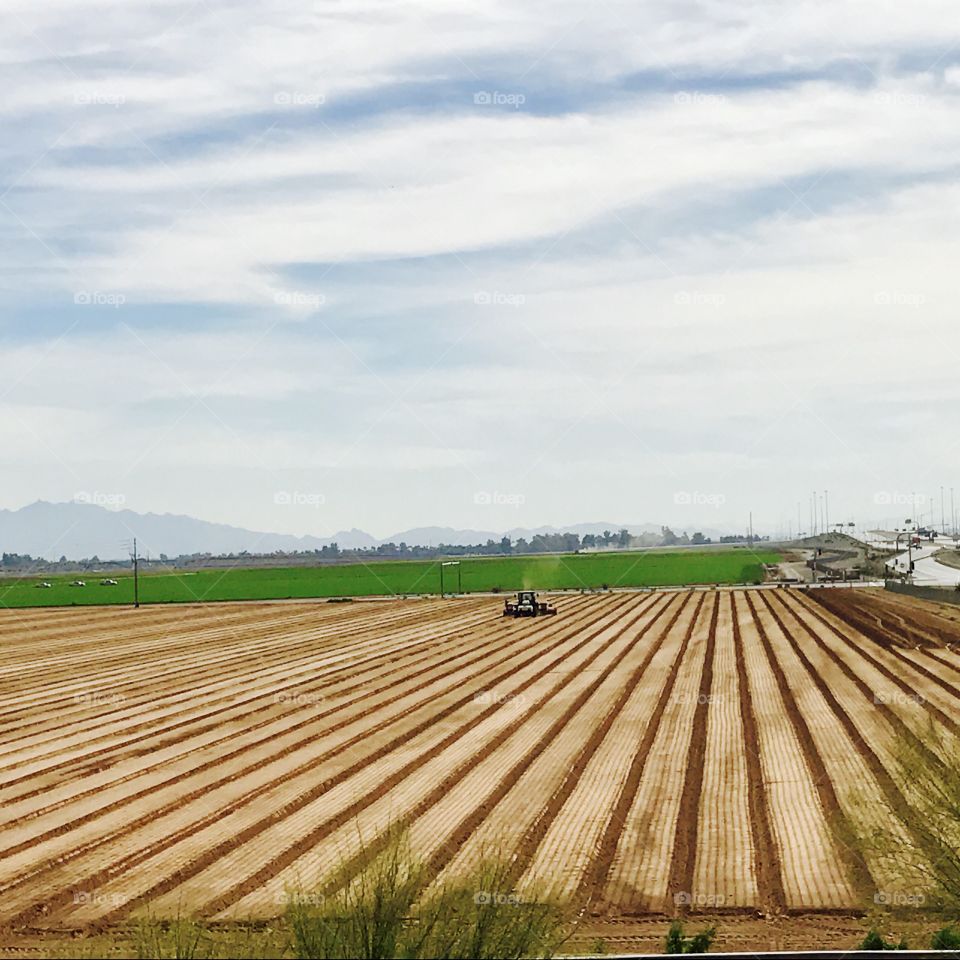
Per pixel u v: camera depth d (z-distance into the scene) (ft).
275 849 85.71
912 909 69.87
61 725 146.30
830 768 106.01
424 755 118.93
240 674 194.49
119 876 80.48
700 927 68.23
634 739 123.85
